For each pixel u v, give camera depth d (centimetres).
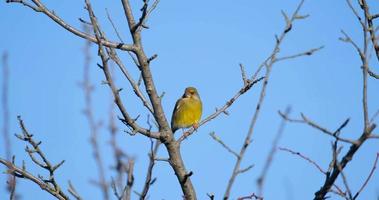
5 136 860
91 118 752
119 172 723
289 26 831
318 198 852
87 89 800
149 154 742
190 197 1221
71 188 924
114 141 738
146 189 739
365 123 825
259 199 706
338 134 820
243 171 711
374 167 822
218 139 734
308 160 855
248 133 721
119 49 1222
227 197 700
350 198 822
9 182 845
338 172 839
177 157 1243
